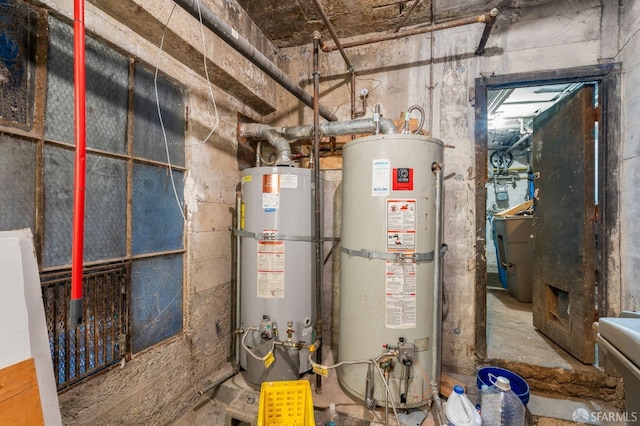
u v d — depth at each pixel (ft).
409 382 4.25
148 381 4.15
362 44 6.24
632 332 2.10
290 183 5.19
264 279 5.10
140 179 4.22
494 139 14.39
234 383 5.29
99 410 3.48
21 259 2.33
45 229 3.08
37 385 2.29
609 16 5.21
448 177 6.06
